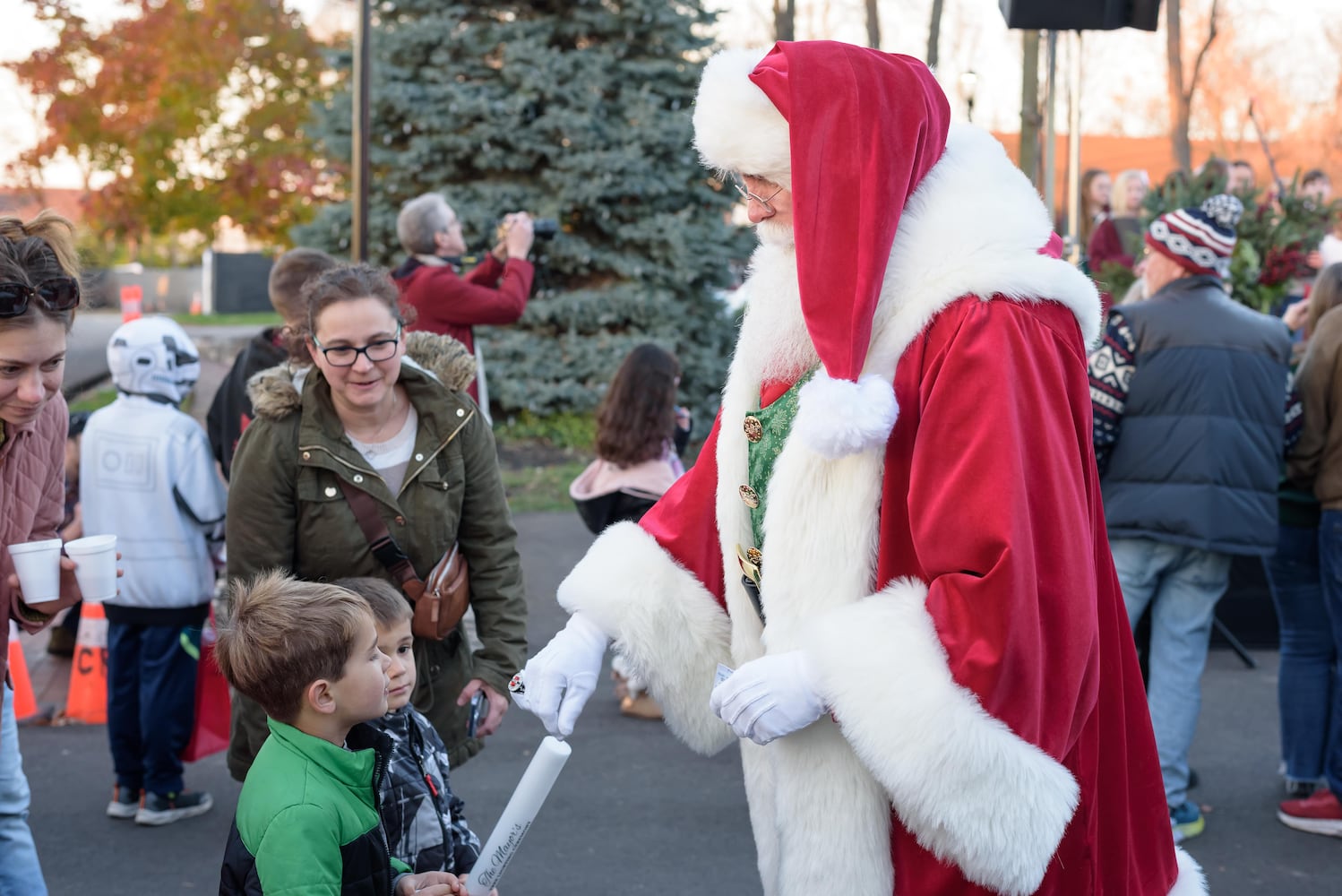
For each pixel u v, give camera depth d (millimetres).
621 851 3936
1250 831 4125
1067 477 1900
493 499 2914
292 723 2191
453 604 2801
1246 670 5820
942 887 1951
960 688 1802
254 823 2105
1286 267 5348
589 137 11195
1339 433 3965
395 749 2369
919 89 1986
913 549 1969
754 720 1916
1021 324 1931
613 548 2379
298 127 20234
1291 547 4195
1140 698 2178
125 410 4035
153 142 20547
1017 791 1785
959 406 1880
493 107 11133
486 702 2893
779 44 2084
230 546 2766
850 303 1922
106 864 3811
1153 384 3896
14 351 2125
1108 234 7820
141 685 4066
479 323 5465
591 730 5086
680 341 11484
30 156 20984
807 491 2016
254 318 24828
